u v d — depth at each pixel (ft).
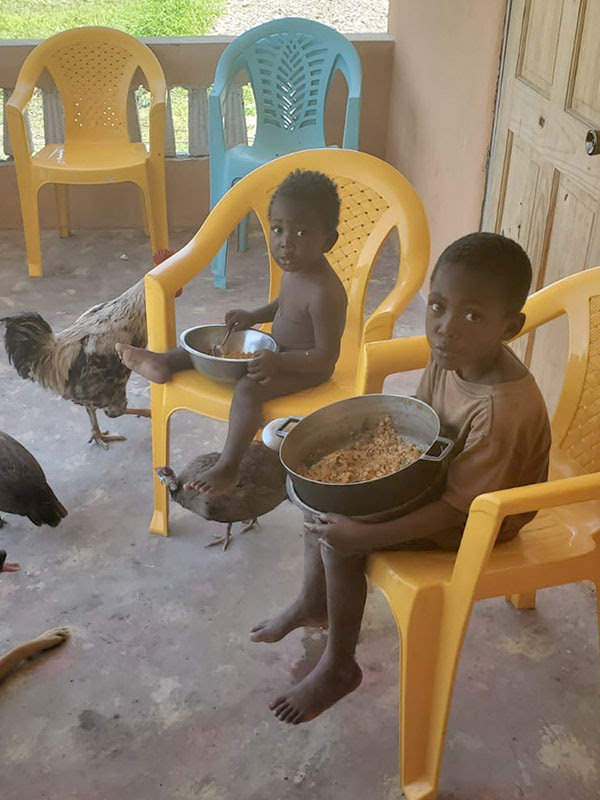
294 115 14.16
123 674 7.09
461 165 11.93
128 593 7.90
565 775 6.29
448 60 12.25
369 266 8.81
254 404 7.52
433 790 6.02
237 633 7.49
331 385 8.07
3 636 7.45
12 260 14.57
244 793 6.15
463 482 5.42
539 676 7.08
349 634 6.08
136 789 6.18
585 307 6.95
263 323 8.55
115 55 14.11
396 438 6.04
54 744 6.51
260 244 15.15
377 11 22.98
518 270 5.16
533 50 9.54
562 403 7.10
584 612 7.70
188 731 6.61
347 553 5.64
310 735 6.57
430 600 5.49
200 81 14.93
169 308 8.14
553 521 6.19
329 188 7.40
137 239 15.46
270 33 13.55
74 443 10.03
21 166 13.34
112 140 14.58
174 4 22.99
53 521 8.29
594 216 8.25
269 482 7.86
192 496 7.88
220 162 13.64
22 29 21.63
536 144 9.52
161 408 8.18
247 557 8.34
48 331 9.61
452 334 5.21
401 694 5.75
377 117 15.74
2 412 10.53
